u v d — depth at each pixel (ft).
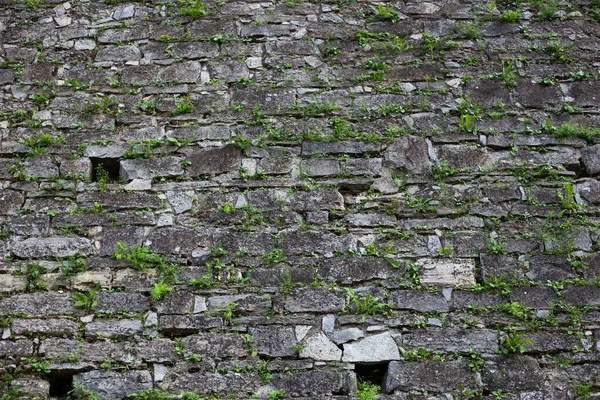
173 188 22.82
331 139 23.70
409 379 19.71
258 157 23.36
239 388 19.56
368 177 23.09
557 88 24.99
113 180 23.35
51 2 26.89
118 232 21.97
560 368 19.88
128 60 25.54
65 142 23.67
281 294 20.94
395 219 22.30
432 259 21.57
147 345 20.10
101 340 20.15
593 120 24.35
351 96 24.72
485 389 19.60
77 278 21.16
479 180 23.00
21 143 23.59
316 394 19.48
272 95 24.68
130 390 19.47
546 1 26.86
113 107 24.47
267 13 26.58
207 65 25.38
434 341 20.26
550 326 20.48
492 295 20.98
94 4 26.86
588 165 23.39
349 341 20.26
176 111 24.27
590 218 22.35
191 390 19.51
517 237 21.94
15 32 26.27
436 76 25.21
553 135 23.94
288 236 21.90
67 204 22.44
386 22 26.55
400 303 20.83
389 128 23.99
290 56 25.59
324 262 21.47
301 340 20.25
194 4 26.63
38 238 21.80
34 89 24.88
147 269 21.33
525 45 25.99
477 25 26.48
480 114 24.38
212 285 21.04
